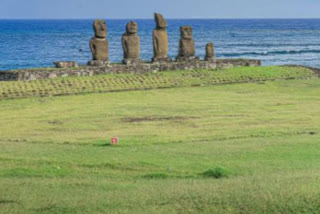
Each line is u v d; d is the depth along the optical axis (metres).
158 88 74.38
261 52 186.12
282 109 61.41
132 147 42.66
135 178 32.84
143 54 175.12
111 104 63.56
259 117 56.59
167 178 32.78
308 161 37.19
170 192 27.62
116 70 79.88
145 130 50.12
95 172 34.53
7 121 54.53
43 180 31.88
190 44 90.25
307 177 30.02
